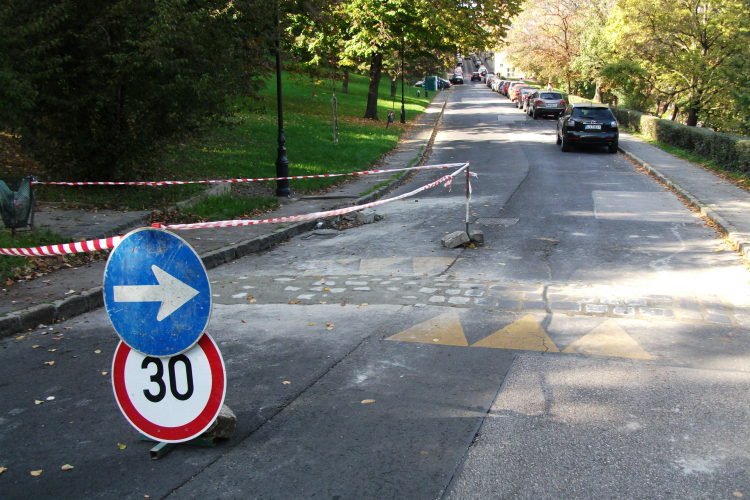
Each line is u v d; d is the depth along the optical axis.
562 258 8.79
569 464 3.62
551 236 10.20
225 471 3.62
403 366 5.16
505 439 3.92
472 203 13.50
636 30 29.17
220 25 13.97
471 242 9.80
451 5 29.52
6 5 10.36
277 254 9.77
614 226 10.88
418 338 5.82
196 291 3.60
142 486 3.48
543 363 5.16
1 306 6.39
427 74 71.56
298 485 3.45
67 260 8.30
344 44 30.98
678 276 7.74
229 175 15.73
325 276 8.23
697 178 15.57
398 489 3.39
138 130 13.16
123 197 12.53
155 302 3.67
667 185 15.08
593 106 22.09
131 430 4.16
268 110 30.45
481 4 32.75
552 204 13.09
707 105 30.50
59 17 10.76
